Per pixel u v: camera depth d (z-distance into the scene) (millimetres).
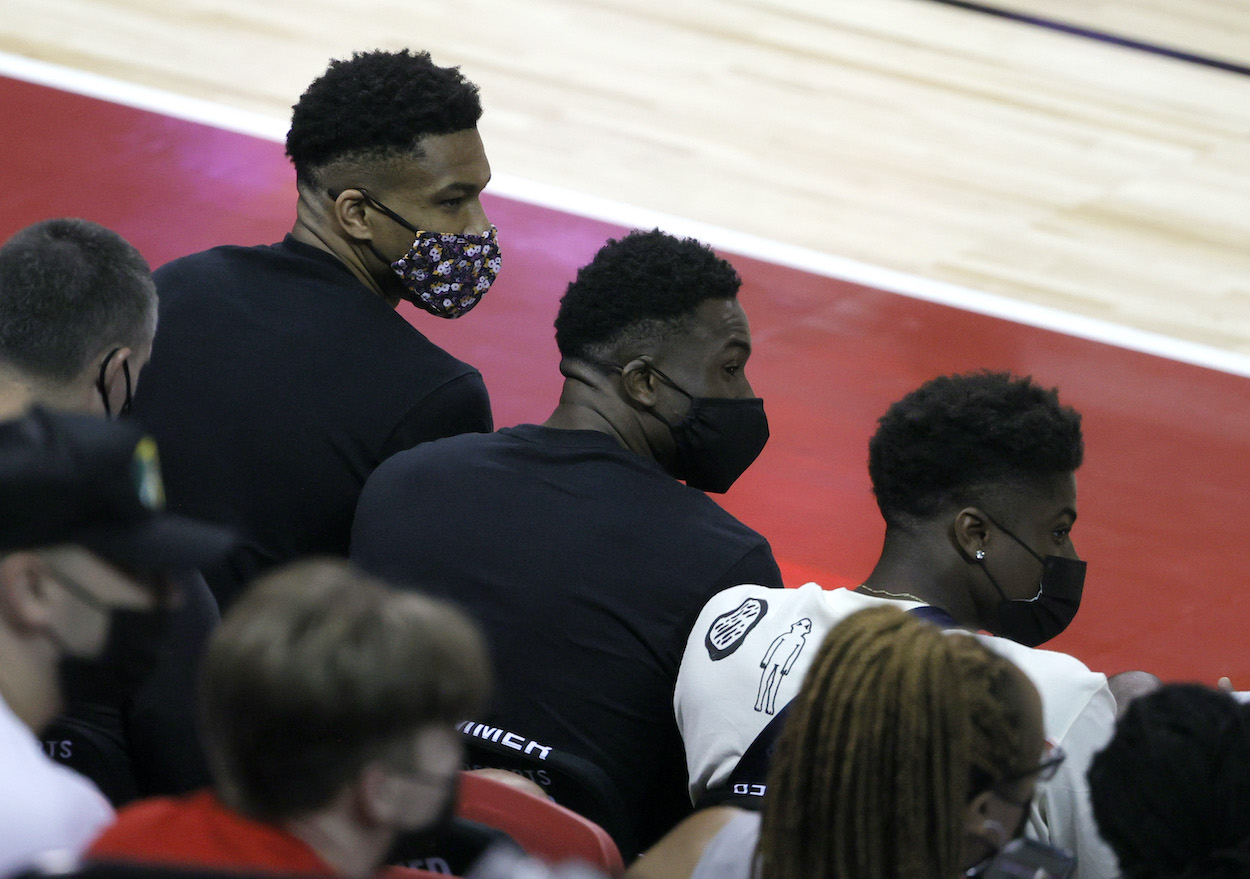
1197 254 19734
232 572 8164
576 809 6531
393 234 8953
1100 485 14500
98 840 3760
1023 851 4422
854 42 25391
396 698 3535
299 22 22766
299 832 3666
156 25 21703
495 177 19156
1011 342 16922
